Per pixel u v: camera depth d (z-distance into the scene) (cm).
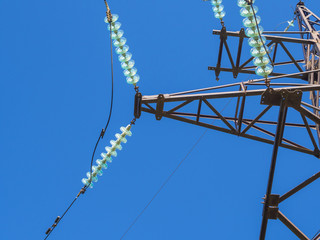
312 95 1480
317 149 1221
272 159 1005
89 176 1230
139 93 1116
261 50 1027
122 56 1105
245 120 1392
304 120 1200
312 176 1017
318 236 1121
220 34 1594
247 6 1020
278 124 1021
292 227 1005
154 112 1146
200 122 1176
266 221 1009
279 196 1009
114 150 1212
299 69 1641
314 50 1648
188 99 1132
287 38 1642
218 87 1271
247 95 1092
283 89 1028
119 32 1103
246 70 1614
